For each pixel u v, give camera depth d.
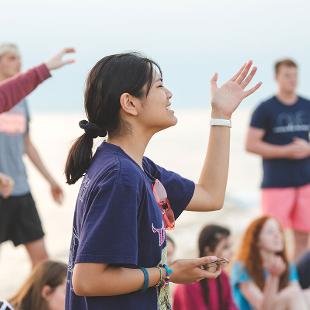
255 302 8.57
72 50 6.54
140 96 3.54
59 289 6.07
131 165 3.42
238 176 40.00
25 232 9.46
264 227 8.64
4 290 13.76
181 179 3.97
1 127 9.21
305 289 8.96
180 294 8.16
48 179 9.96
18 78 6.34
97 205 3.32
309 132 11.32
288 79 11.15
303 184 11.27
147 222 3.44
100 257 3.26
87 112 3.64
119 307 3.44
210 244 8.46
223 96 4.06
